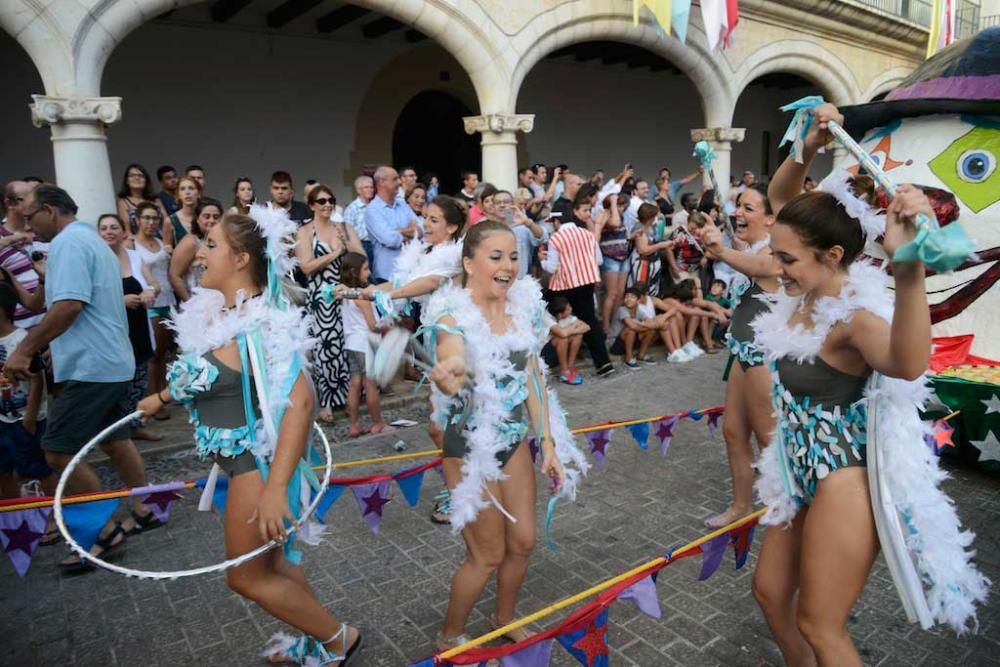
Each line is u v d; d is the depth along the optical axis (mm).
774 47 11867
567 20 9055
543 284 6875
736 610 3039
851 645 1957
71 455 3469
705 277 8383
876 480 1917
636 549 3588
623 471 4598
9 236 4594
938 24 13867
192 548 3666
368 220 5926
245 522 2309
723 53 11016
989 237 4414
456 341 2410
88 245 3385
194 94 9461
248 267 2377
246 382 2277
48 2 5723
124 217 6250
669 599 3127
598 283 7340
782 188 2627
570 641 2059
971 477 4312
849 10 12391
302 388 2283
